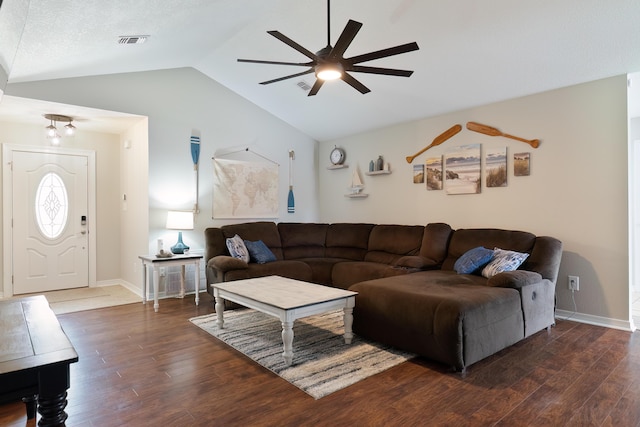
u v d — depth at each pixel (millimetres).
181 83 5117
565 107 3848
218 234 4980
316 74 2861
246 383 2439
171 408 2135
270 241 5379
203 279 5285
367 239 5352
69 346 1438
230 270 4273
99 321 3838
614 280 3568
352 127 5848
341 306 3076
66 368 1339
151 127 4848
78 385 2418
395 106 4953
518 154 4172
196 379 2500
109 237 5762
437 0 3146
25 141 5051
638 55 3217
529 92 4043
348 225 5668
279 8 3652
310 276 4988
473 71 3914
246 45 4438
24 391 1288
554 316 3598
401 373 2584
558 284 3908
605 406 2139
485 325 2691
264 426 1954
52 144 5191
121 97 4586
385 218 5613
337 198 6398
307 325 3674
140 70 4691
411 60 3963
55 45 3156
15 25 2107
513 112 4227
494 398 2234
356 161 6051
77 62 3746
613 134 3555
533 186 4074
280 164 6199
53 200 5289
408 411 2094
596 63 3412
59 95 4145
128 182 5496
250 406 2152
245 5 3461
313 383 2422
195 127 5246
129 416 2055
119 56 3922
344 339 3180
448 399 2225
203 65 5129
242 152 5738
